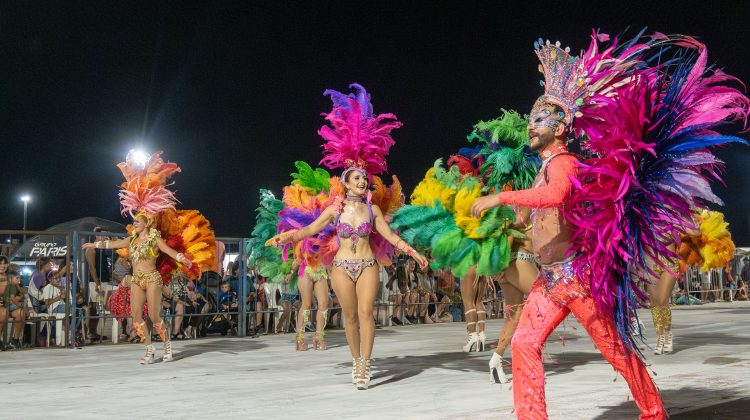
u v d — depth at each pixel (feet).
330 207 20.26
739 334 33.65
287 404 17.03
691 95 11.75
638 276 12.32
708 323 41.01
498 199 11.87
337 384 20.27
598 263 11.77
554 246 12.18
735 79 11.80
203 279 39.19
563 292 12.10
